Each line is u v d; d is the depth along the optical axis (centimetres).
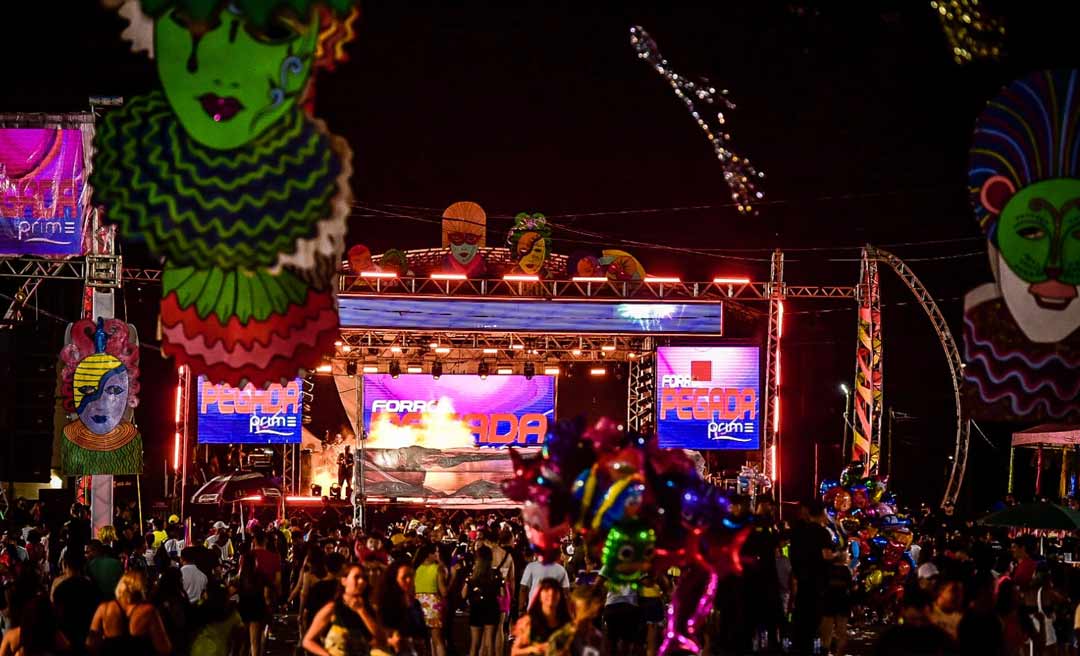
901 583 2542
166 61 908
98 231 2697
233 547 2794
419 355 4381
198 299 958
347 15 911
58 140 2581
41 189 2578
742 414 4000
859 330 3581
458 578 2080
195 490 4116
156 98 909
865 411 3494
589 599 1097
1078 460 3762
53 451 3688
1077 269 1101
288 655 2055
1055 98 1098
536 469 1084
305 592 1752
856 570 2525
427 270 4012
